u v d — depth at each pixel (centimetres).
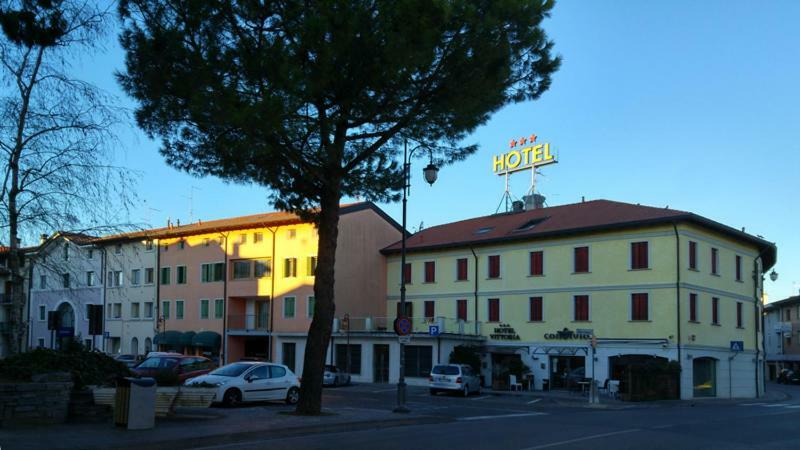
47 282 1902
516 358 4469
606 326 4159
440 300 5044
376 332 4809
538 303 4500
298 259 5300
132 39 1666
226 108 1563
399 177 2178
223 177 1962
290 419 1827
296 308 5244
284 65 1527
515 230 4762
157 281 6138
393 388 4300
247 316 5550
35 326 6494
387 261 5462
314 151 1853
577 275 4325
